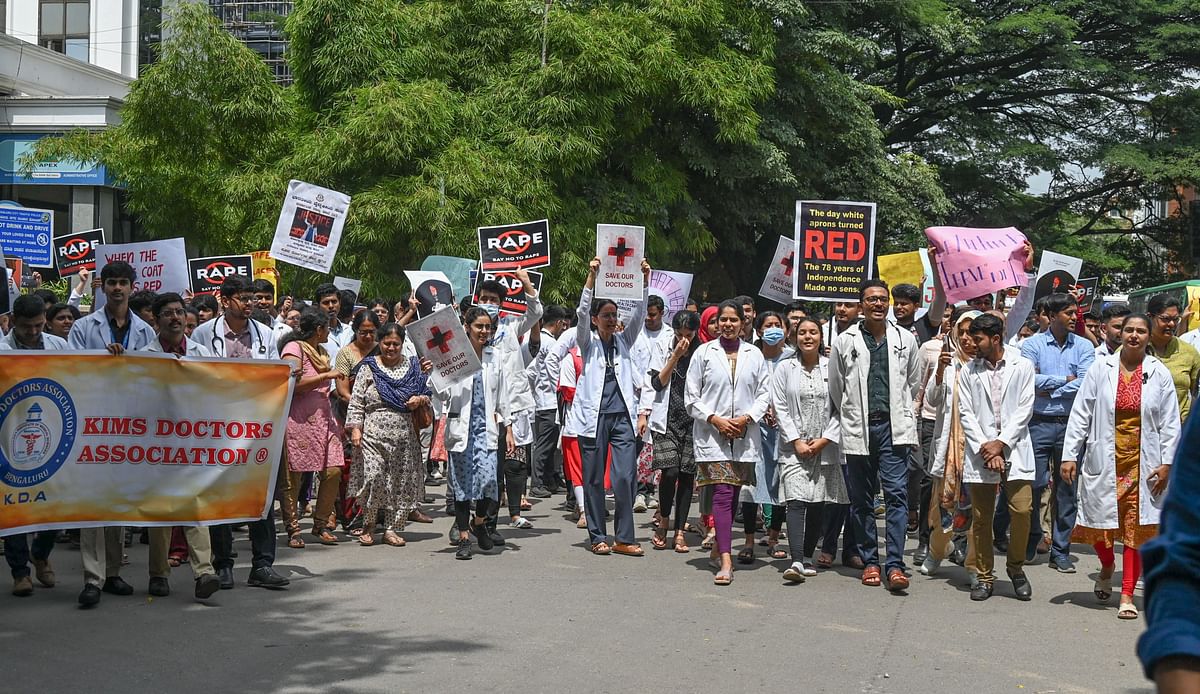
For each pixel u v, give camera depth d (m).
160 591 8.09
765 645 6.86
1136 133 36.78
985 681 6.16
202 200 23.02
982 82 35.16
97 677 6.03
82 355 7.67
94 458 7.68
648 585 8.66
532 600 8.06
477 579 8.81
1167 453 7.76
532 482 14.39
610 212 23.80
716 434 8.94
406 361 10.35
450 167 20.31
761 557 10.15
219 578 8.30
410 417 10.34
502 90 22.64
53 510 7.56
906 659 6.59
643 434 10.42
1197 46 34.50
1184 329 13.40
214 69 21.98
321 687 5.89
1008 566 8.45
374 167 20.66
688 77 23.78
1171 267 40.38
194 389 7.93
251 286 9.63
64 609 7.62
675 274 15.70
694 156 25.66
